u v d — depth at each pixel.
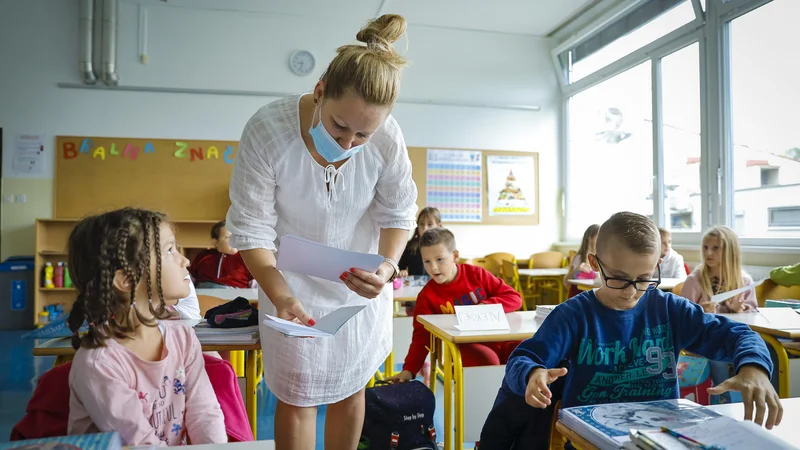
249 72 5.73
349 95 1.01
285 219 1.31
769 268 3.68
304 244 1.04
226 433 1.12
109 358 0.96
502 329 1.94
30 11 5.35
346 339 1.32
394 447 1.99
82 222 1.02
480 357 2.23
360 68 1.00
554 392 1.32
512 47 6.42
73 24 5.40
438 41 6.19
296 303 1.15
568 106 6.48
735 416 0.90
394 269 1.30
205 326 1.77
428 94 6.16
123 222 1.00
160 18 5.54
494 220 6.32
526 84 6.46
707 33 4.32
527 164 6.44
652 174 5.07
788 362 2.01
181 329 1.11
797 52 3.61
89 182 5.43
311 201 1.25
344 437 1.41
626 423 0.83
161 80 5.55
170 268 1.07
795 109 3.63
